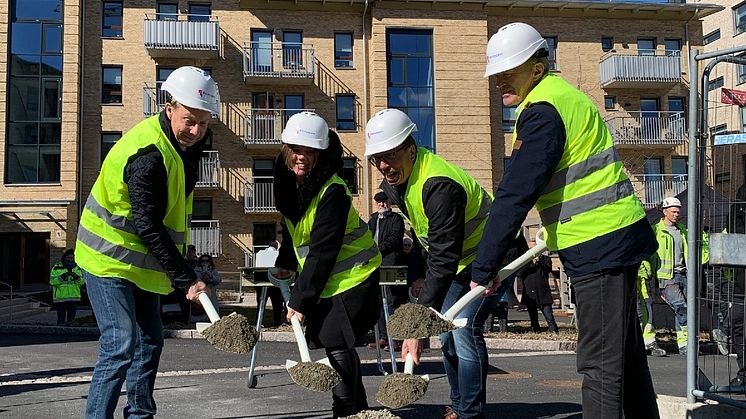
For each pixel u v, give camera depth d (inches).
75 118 1053.8
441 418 183.3
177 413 208.2
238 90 1113.4
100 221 149.8
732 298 202.5
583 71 1200.8
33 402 233.0
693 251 180.2
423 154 159.9
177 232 156.8
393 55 1122.7
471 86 1126.4
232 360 348.8
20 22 1053.8
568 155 130.0
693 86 186.5
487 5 1143.6
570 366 319.3
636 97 1214.9
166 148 148.5
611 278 129.0
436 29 1125.1
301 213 155.4
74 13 1064.2
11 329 561.3
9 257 1037.2
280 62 1103.0
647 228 133.2
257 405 220.4
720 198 189.0
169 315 542.3
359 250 158.6
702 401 180.1
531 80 137.3
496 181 1139.9
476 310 167.3
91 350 417.1
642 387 138.1
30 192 1039.6
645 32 1219.2
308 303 149.8
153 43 1057.5
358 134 1120.2
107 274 148.6
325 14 1130.7
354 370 155.4
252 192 1098.1
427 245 167.5
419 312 129.8
